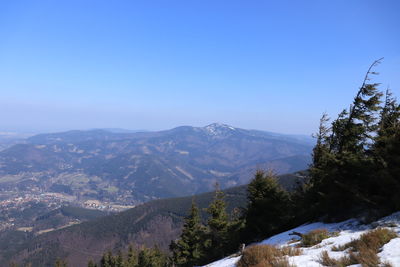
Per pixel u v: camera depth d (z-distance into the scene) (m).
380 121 16.94
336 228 12.04
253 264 8.21
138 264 54.66
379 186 12.64
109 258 67.94
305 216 19.02
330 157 15.34
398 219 9.91
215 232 27.86
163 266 51.19
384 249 6.75
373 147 15.16
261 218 21.28
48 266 145.50
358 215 12.59
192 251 30.61
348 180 14.06
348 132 17.98
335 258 7.14
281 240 13.91
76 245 169.25
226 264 10.76
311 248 9.30
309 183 21.19
